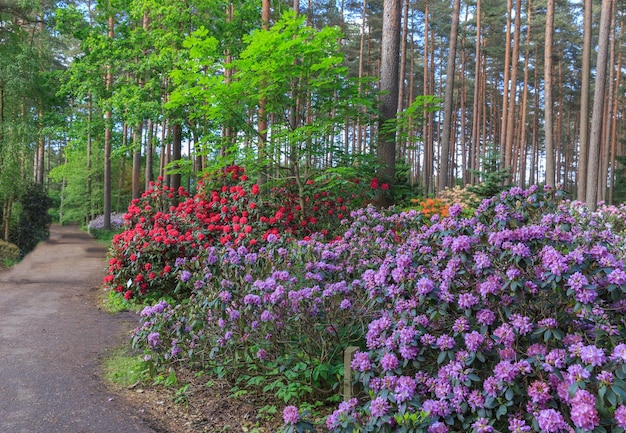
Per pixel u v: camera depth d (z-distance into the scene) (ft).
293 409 8.18
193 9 44.06
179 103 25.84
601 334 7.68
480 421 7.47
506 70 74.95
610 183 92.17
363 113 26.73
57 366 15.24
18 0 41.11
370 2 101.30
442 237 10.23
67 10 45.55
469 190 34.35
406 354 8.41
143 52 45.75
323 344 11.80
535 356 7.68
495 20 99.81
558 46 112.57
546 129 53.31
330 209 25.30
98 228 81.20
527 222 10.33
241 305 12.75
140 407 12.06
